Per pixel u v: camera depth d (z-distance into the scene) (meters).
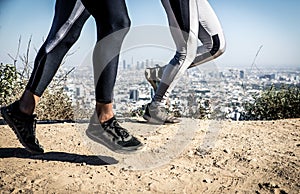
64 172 2.37
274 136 3.43
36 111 4.89
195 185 2.22
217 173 2.41
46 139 3.18
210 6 3.78
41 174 2.33
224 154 2.81
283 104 5.93
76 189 2.12
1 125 3.68
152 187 2.18
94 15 2.38
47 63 2.44
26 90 2.47
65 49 2.50
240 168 2.50
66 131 3.49
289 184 2.22
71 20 2.46
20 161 2.57
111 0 2.32
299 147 3.03
